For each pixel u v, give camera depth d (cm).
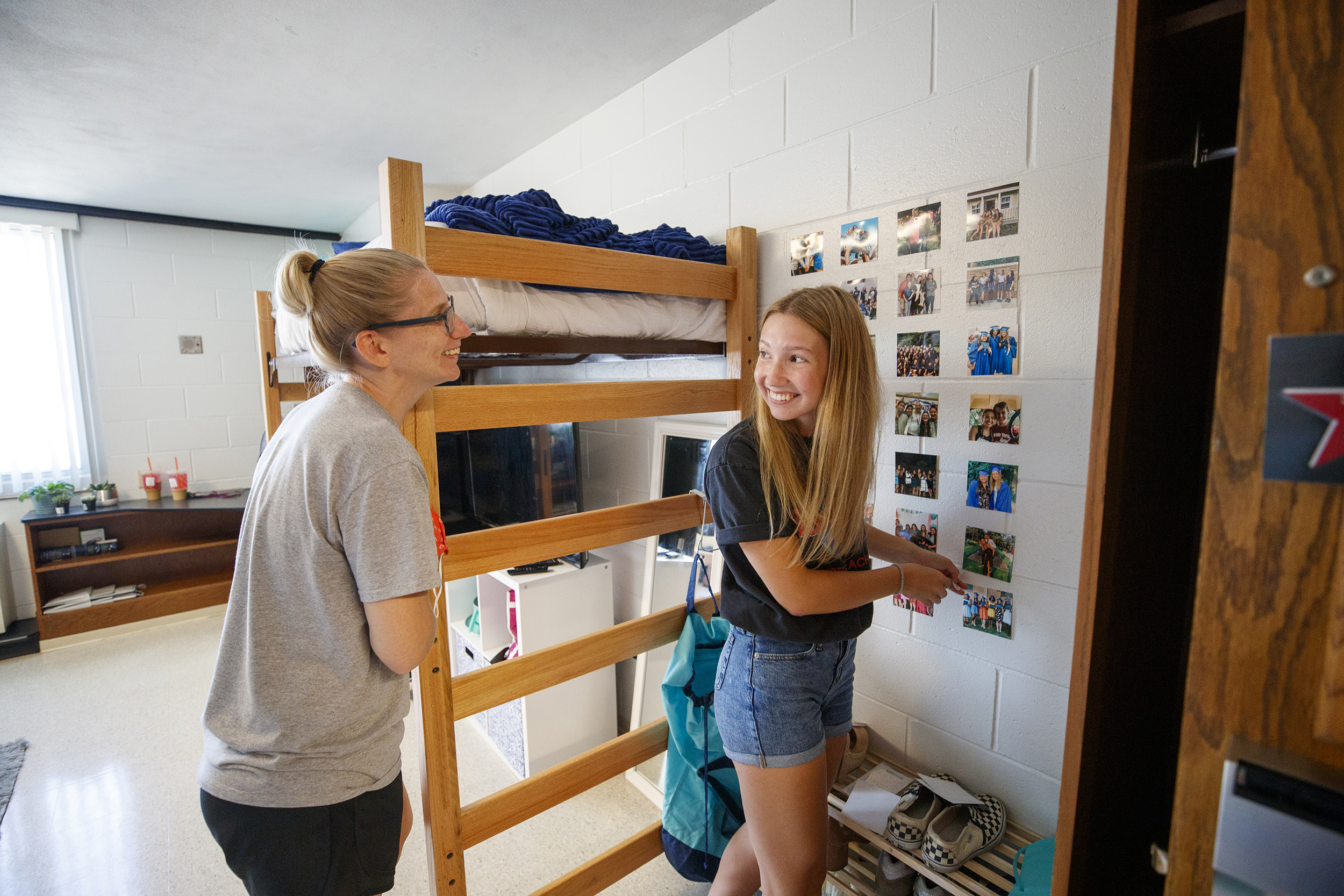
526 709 224
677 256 157
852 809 139
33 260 347
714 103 189
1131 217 64
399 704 103
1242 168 44
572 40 186
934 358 142
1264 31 43
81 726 258
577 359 210
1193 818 50
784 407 107
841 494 107
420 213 108
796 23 164
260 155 278
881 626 161
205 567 398
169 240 386
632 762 150
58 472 361
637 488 248
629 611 255
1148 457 73
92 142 255
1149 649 79
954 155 134
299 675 91
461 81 211
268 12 167
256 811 92
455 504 284
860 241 154
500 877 178
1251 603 46
